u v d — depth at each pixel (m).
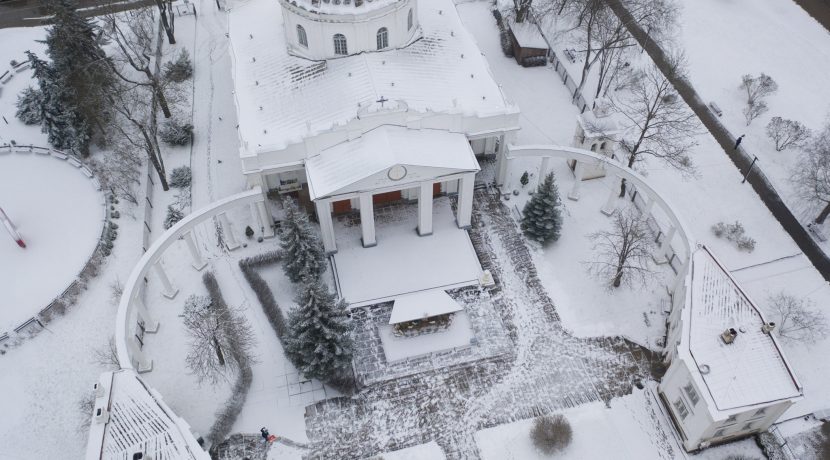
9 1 85.88
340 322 46.28
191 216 51.47
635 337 51.94
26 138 68.56
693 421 43.53
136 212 61.44
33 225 60.50
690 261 48.53
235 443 46.22
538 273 56.25
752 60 75.69
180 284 55.59
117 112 70.50
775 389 41.34
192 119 70.56
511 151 57.16
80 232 59.84
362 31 55.91
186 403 48.22
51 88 63.94
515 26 76.75
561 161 65.94
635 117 69.00
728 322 44.53
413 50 59.22
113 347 50.03
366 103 52.94
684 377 43.62
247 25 64.81
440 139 53.28
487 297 54.66
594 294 54.72
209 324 48.03
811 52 76.19
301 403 48.31
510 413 47.69
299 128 53.22
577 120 62.25
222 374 49.53
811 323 50.38
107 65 66.19
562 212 60.97
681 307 49.00
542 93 72.69
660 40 75.88
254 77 58.53
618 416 47.34
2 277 56.38
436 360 50.69
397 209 60.91
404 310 50.41
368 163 50.38
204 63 77.62
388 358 50.31
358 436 46.62
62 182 64.50
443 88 56.09
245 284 55.59
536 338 52.00
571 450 45.56
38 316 52.53
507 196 61.69
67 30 62.72
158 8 83.19
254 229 59.25
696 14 82.50
